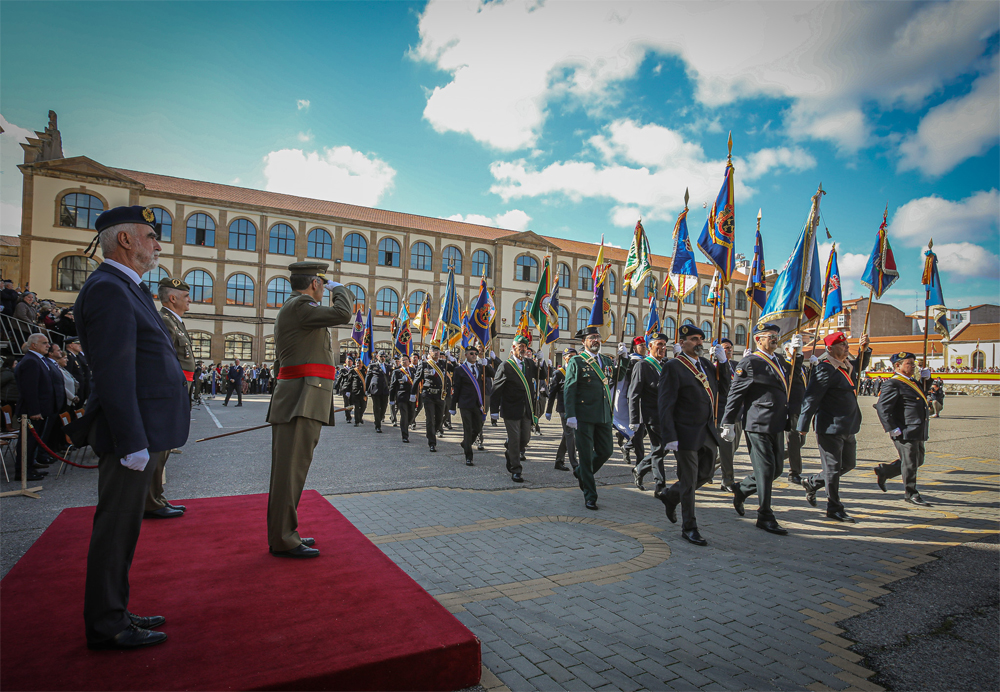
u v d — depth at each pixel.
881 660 3.07
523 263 48.25
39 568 3.21
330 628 2.55
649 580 4.16
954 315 52.41
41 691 1.98
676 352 5.51
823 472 6.32
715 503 6.91
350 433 13.66
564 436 8.67
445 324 15.89
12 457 8.70
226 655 2.28
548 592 3.88
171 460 9.02
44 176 33.06
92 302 2.39
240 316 38.66
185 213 37.41
